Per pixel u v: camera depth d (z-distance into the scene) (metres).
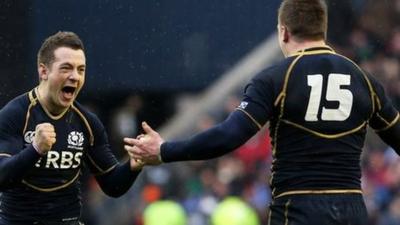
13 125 17.42
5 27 37.94
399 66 44.62
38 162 17.52
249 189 38.44
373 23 45.84
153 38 40.78
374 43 45.41
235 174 38.69
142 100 41.50
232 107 42.41
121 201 38.59
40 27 38.44
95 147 18.20
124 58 40.56
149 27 40.72
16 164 16.59
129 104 41.25
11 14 38.00
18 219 17.73
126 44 40.47
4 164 16.69
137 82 40.88
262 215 37.34
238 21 42.28
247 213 35.75
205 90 42.34
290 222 15.95
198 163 39.28
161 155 16.20
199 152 15.91
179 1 41.09
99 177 18.41
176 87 41.75
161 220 36.03
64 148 17.72
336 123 16.02
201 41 41.81
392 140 16.73
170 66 41.38
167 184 38.72
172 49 41.22
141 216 37.97
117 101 41.19
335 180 15.96
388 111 16.52
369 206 38.00
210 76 42.22
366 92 16.30
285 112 16.00
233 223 35.50
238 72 42.47
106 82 40.50
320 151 15.95
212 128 15.88
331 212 15.84
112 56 40.44
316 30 16.31
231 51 42.31
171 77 41.41
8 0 37.91
